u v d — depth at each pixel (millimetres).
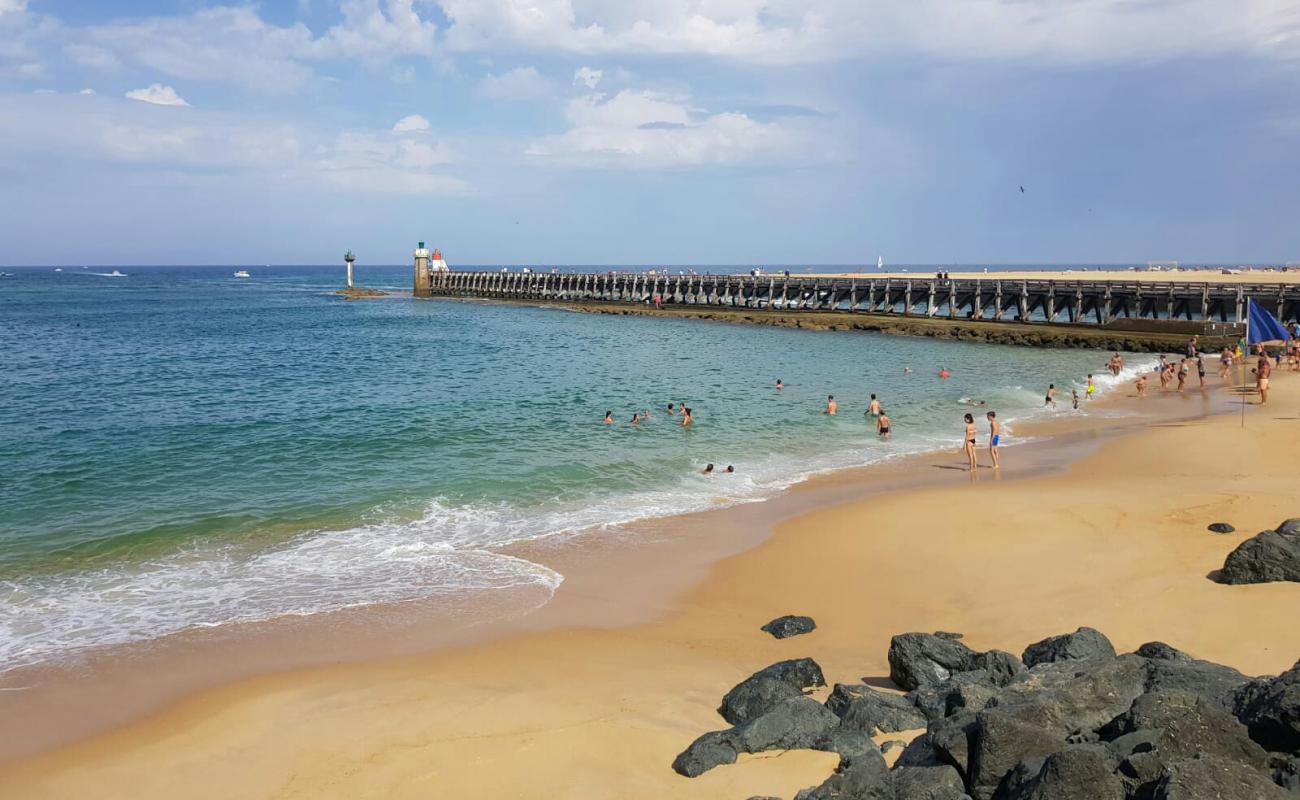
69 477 18672
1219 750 6184
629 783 7527
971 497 17391
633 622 11789
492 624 11734
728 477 19891
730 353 45812
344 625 11711
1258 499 15477
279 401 28875
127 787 8023
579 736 8367
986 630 10922
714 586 13086
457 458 21109
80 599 12492
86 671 10383
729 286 76812
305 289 132500
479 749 8211
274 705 9453
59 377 34062
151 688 9969
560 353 45281
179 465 19922
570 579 13406
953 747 6648
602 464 20812
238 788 7887
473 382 33938
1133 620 10516
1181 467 19812
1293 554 11023
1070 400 31438
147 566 13781
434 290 103188
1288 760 6195
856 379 36031
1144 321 49406
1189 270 126062
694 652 10797
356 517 16391
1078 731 7023
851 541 14859
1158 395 32250
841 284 68250
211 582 13172
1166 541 13461
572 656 10688
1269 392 31641
